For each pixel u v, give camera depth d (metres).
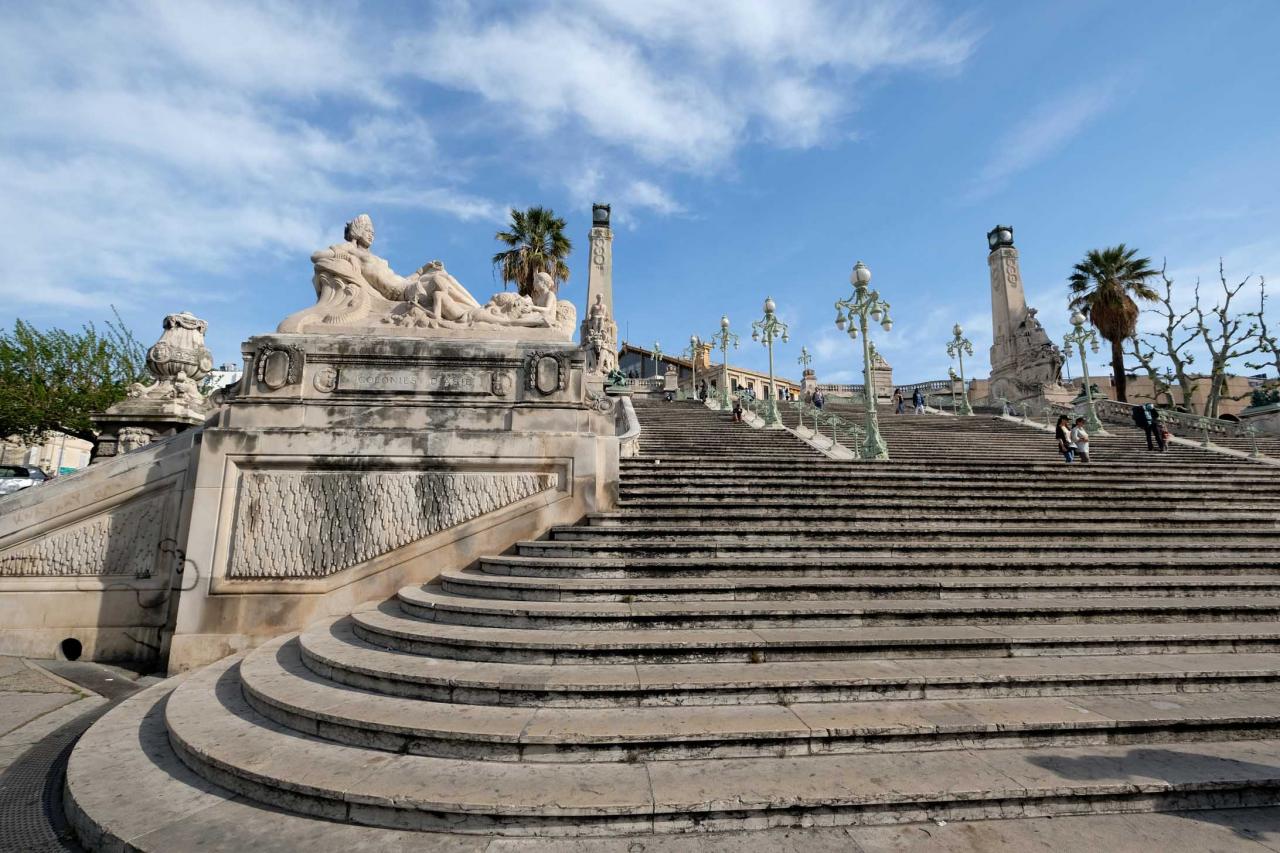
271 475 7.48
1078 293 31.48
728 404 23.81
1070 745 3.86
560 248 31.03
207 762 3.89
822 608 5.60
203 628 7.01
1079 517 9.09
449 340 8.30
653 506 8.59
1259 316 27.58
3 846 3.42
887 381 42.88
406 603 6.42
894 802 3.20
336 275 8.66
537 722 3.92
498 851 3.01
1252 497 10.66
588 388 8.88
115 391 23.39
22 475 20.06
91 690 6.27
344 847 3.09
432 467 7.73
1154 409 16.88
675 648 4.80
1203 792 3.36
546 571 6.68
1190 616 5.87
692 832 3.13
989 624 5.66
